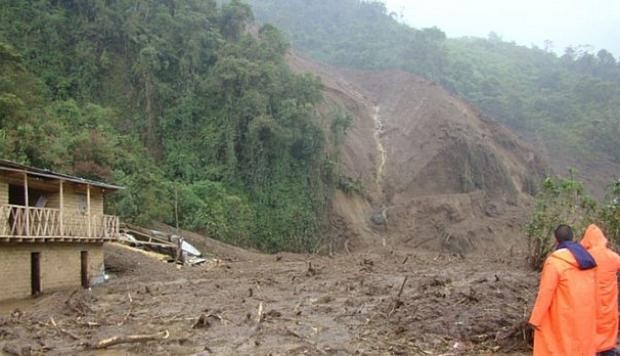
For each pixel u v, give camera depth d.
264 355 10.81
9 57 44.78
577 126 120.81
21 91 43.38
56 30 57.16
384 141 91.88
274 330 13.01
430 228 69.88
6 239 19.62
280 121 59.22
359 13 150.12
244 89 59.00
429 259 34.72
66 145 38.62
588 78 134.75
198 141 58.03
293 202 58.34
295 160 60.69
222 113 58.50
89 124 49.66
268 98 59.56
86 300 18.22
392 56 127.75
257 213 55.59
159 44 60.66
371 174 81.69
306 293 19.56
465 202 76.00
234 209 50.44
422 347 10.87
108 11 60.16
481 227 70.62
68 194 25.02
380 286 19.72
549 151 113.50
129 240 32.88
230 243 48.72
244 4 70.81
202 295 19.36
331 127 71.06
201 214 46.12
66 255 23.64
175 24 62.69
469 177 82.94
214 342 12.06
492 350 10.62
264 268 30.05
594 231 7.32
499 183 86.31
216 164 56.84
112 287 22.61
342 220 64.88
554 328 6.82
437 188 81.50
